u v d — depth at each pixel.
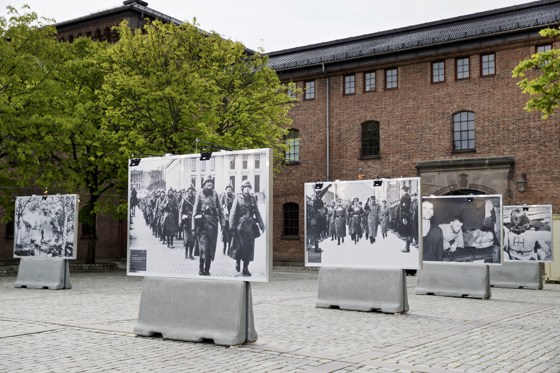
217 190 9.48
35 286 18.44
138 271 10.02
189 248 9.61
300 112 35.34
